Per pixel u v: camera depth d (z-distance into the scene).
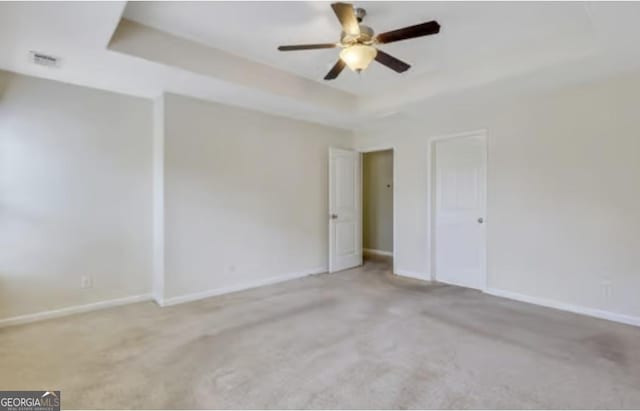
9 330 3.15
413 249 5.20
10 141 3.25
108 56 2.89
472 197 4.59
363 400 2.12
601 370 2.46
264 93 3.86
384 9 2.63
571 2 2.54
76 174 3.60
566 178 3.71
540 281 3.91
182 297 4.02
